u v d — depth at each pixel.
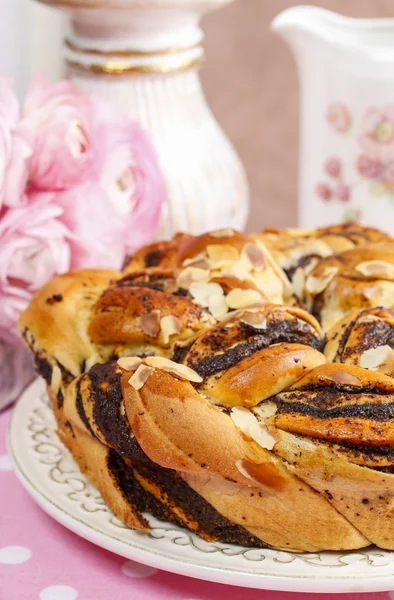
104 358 0.55
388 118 0.71
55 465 0.55
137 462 0.51
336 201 0.75
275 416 0.48
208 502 0.50
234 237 0.57
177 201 0.69
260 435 0.48
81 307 0.56
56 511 0.52
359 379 0.48
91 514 0.52
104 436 0.51
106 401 0.51
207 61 1.14
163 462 0.49
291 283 0.58
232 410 0.49
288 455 0.48
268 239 0.61
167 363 0.50
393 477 0.47
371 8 1.11
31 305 0.57
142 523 0.50
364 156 0.73
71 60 0.70
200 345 0.51
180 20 0.68
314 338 0.52
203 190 0.70
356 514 0.48
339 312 0.55
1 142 0.60
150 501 0.52
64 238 0.62
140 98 0.69
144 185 0.66
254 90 1.15
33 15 0.88
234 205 0.72
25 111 0.64
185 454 0.48
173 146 0.69
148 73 0.69
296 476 0.48
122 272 0.61
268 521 0.49
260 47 1.13
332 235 0.61
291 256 0.59
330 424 0.47
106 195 0.63
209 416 0.48
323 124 0.74
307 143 0.75
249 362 0.50
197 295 0.54
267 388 0.49
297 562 0.49
